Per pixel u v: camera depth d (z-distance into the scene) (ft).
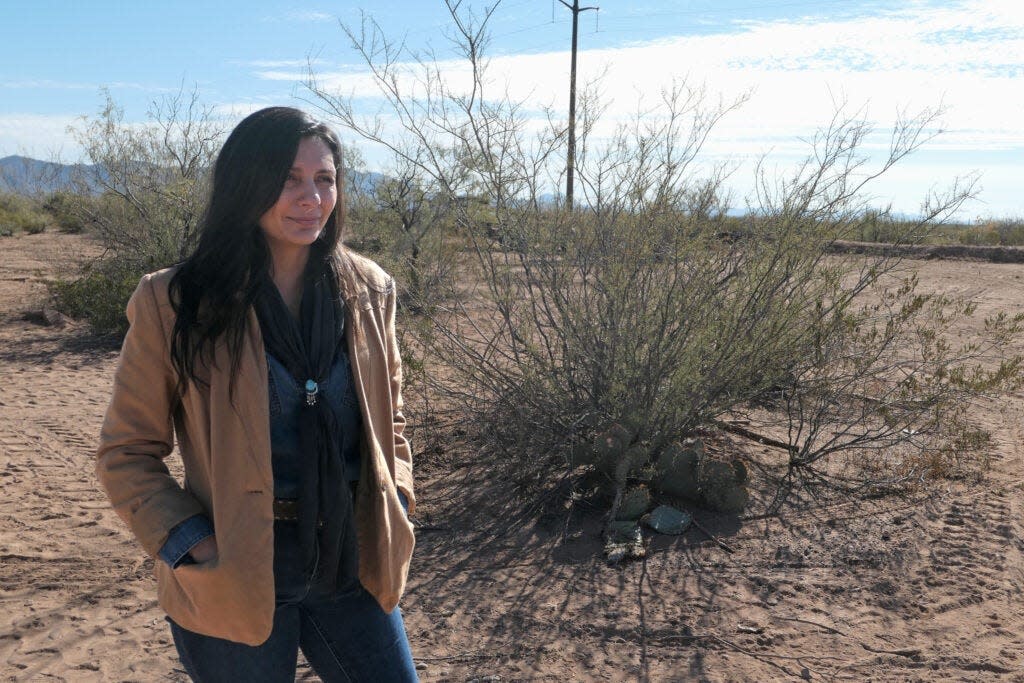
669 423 17.84
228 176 5.62
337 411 6.02
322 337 5.90
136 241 41.73
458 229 19.95
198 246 5.70
